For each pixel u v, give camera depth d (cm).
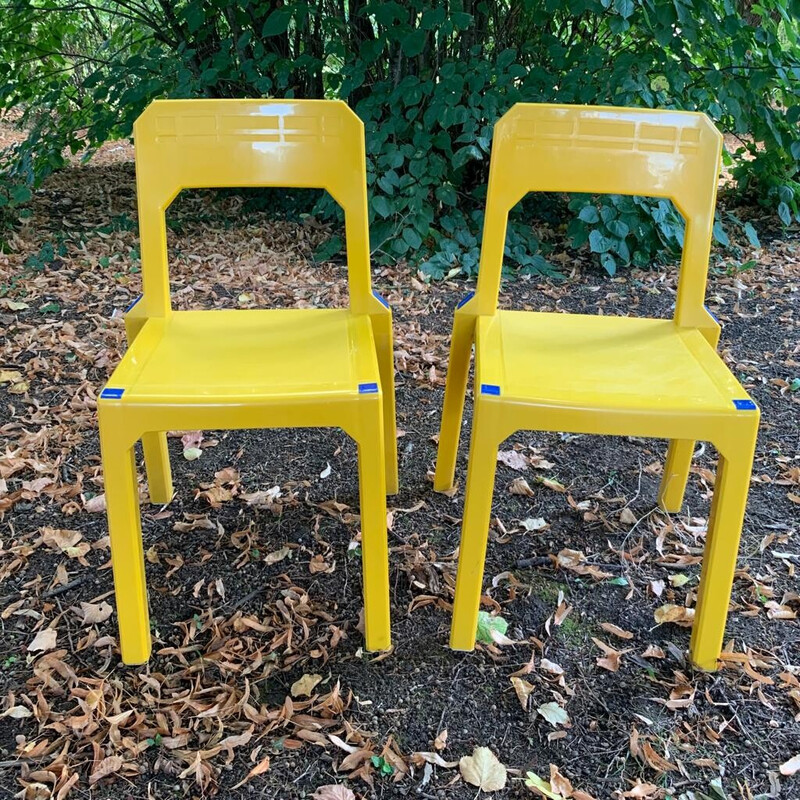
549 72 336
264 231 378
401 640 144
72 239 360
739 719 129
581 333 149
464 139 316
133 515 129
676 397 124
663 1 303
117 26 491
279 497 185
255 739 125
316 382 126
